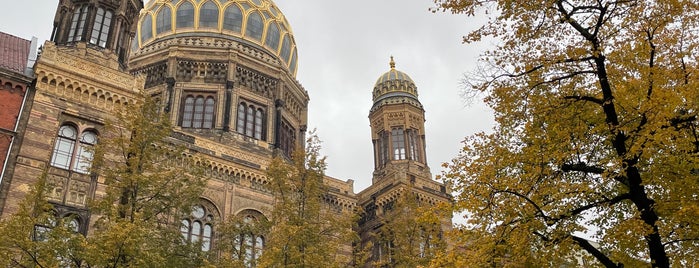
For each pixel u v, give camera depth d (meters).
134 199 20.03
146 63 48.19
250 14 53.09
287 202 25.08
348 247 39.81
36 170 25.34
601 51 13.68
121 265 16.94
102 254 16.31
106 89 29.34
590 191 13.67
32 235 18.75
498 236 13.70
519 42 14.48
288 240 23.31
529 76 14.48
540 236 13.80
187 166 33.78
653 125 11.91
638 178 13.34
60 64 28.34
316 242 24.00
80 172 26.83
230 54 48.00
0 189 24.02
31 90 27.30
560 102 13.99
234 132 44.94
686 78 13.25
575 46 14.12
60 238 17.34
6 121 25.67
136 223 17.53
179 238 22.89
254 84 48.97
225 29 51.19
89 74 29.19
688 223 12.67
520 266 13.39
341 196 43.09
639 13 13.55
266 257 22.30
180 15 51.19
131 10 36.28
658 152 13.43
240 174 37.56
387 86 55.66
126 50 35.00
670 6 13.16
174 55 47.03
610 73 14.31
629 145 13.47
